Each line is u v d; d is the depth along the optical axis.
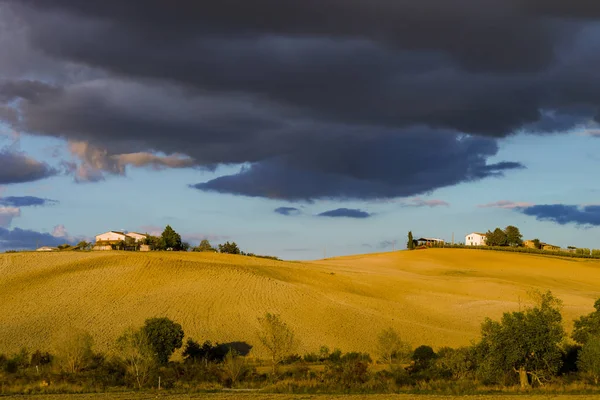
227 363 66.94
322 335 95.75
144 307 106.62
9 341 88.25
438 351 83.62
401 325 103.31
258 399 47.38
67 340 70.12
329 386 55.16
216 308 108.06
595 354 56.78
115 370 63.25
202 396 49.19
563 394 49.44
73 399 47.56
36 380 59.06
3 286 115.69
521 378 55.28
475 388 53.41
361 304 118.81
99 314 102.38
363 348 90.56
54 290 114.12
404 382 56.81
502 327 56.78
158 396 49.19
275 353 72.81
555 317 57.34
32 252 148.50
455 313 116.88
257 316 104.44
